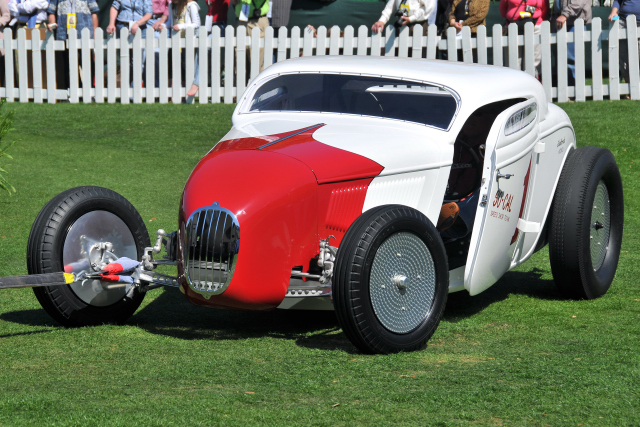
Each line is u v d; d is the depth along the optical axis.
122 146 19.88
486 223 8.48
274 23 24.27
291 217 7.44
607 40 24.39
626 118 20.31
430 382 6.64
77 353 7.44
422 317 7.68
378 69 9.29
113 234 8.58
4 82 26.45
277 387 6.51
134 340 7.91
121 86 25.02
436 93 8.98
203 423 5.73
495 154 8.41
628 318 8.95
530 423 5.80
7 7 25.81
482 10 22.80
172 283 7.85
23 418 5.78
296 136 8.34
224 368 6.99
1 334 8.08
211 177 7.59
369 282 7.19
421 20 22.97
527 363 7.16
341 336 8.12
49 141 20.28
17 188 15.67
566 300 9.89
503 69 10.03
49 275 7.74
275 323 8.66
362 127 8.74
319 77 9.43
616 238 10.59
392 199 8.15
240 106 9.62
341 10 28.06
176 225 13.35
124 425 5.66
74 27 25.50
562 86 22.39
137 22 24.61
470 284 8.53
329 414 5.93
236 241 7.24
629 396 6.30
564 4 22.14
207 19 26.23
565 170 9.97
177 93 24.75
